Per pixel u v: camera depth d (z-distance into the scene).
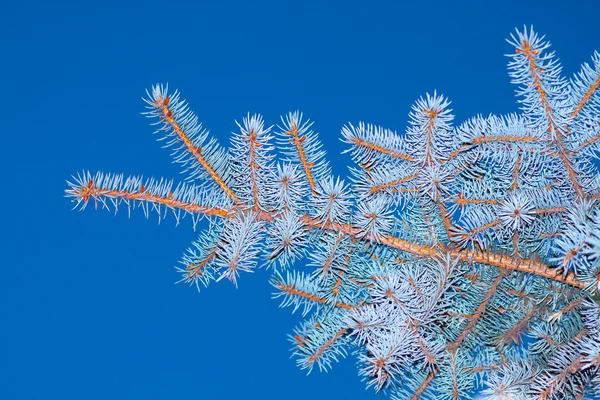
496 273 1.72
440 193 1.70
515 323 1.73
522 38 1.62
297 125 1.71
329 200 1.67
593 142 1.67
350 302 1.77
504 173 1.73
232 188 1.72
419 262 1.73
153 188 1.71
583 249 1.55
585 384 1.69
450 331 1.73
